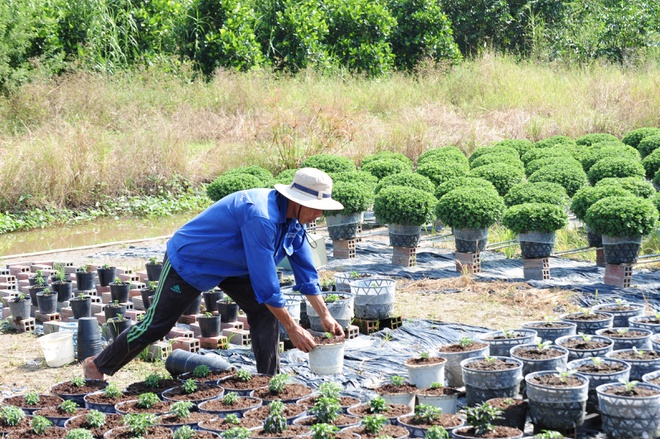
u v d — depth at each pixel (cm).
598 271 972
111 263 1124
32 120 1933
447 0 3206
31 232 1451
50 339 686
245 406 498
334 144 1728
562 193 1073
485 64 2423
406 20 2964
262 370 578
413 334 730
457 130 1828
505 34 3167
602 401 471
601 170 1230
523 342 580
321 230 1322
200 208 1619
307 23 2656
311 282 565
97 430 473
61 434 468
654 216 863
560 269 988
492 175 1212
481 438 432
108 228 1465
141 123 1948
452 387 563
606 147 1377
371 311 740
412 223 1016
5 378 663
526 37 3122
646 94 1988
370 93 2233
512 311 809
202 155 1752
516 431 440
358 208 1085
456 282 927
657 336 581
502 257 1080
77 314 812
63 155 1584
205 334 721
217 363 583
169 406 505
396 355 671
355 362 655
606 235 880
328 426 426
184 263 531
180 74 2314
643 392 470
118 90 2106
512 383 509
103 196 1609
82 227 1482
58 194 1565
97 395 531
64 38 2384
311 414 479
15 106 1961
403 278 984
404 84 2361
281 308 526
